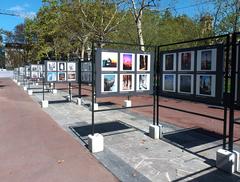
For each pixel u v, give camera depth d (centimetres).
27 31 4466
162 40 2469
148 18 2427
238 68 543
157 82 731
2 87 2850
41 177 484
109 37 2495
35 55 4600
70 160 566
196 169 514
